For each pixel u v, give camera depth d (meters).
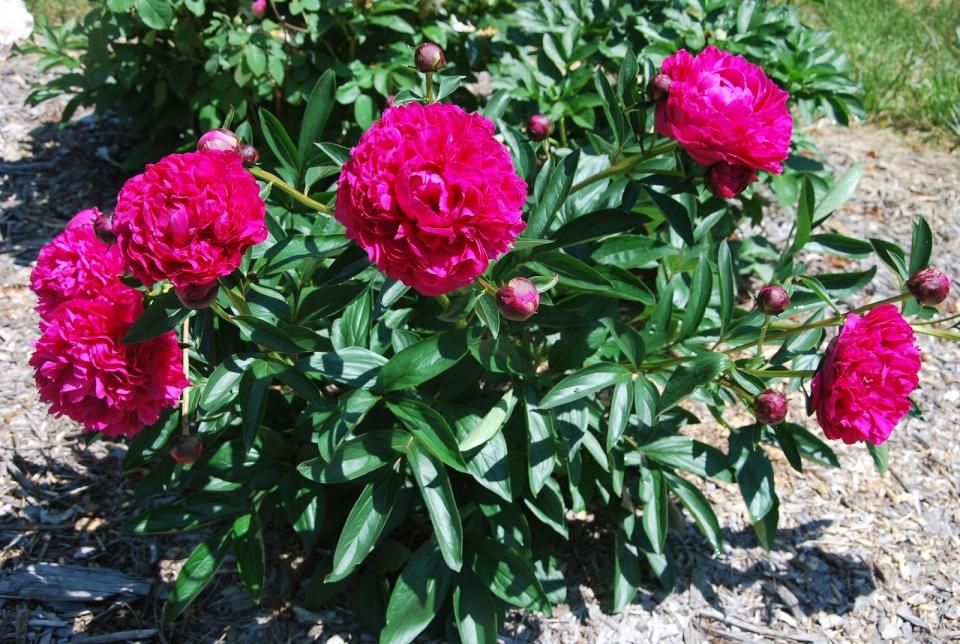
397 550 1.22
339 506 1.24
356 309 1.15
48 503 1.35
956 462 1.53
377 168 0.88
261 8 1.60
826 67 1.65
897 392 0.98
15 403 1.48
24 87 2.21
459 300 1.00
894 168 2.23
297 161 1.17
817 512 1.44
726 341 1.15
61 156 1.99
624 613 1.29
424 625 1.12
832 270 1.90
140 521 1.16
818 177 1.69
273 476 1.19
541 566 1.26
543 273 1.08
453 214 0.87
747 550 1.38
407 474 1.16
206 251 0.88
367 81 1.63
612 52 1.61
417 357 1.04
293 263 1.05
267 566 1.29
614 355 1.19
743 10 1.64
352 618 1.24
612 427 1.05
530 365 1.13
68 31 1.85
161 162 0.90
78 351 1.00
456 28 1.60
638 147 1.22
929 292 1.03
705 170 1.03
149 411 1.04
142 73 1.75
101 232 1.01
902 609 1.33
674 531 1.39
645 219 1.10
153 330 0.98
